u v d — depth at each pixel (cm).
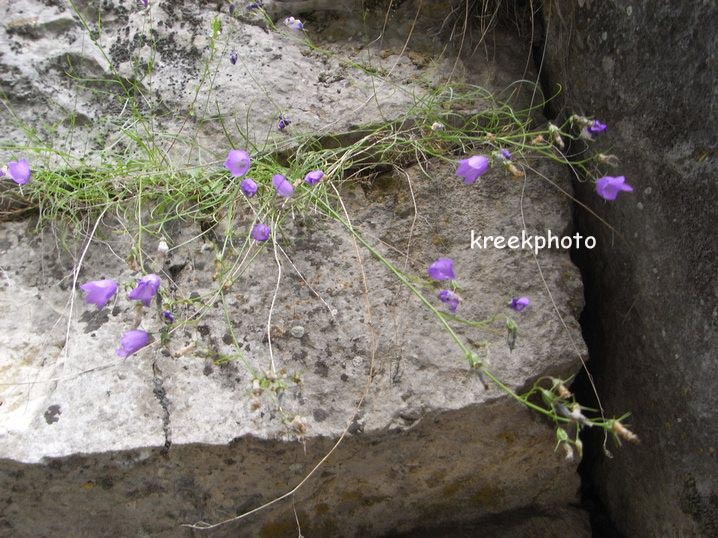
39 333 50
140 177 55
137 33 61
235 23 63
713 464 45
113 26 62
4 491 47
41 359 49
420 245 53
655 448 51
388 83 61
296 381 47
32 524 49
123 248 54
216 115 59
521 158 56
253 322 50
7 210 56
